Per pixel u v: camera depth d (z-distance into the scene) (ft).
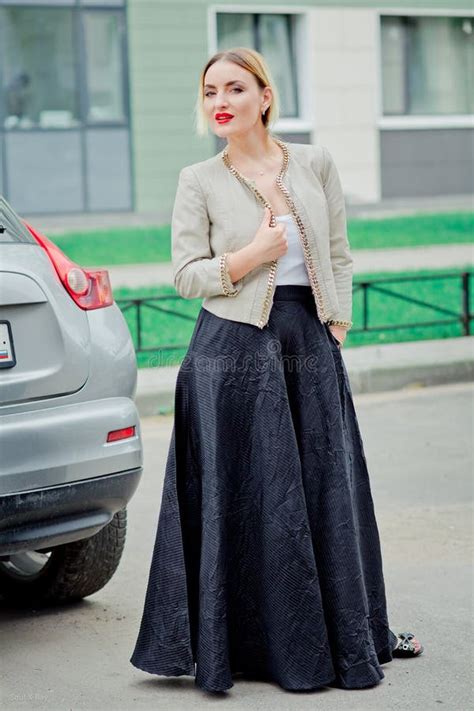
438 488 27.07
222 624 15.34
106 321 17.24
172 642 15.57
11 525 15.87
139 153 71.05
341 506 15.56
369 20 75.66
